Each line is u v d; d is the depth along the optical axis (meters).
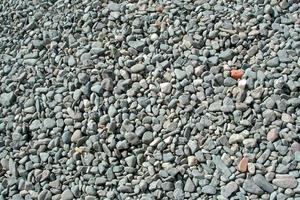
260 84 2.24
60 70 2.38
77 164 2.19
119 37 2.40
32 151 2.23
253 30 2.37
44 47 2.47
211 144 2.16
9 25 2.57
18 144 2.26
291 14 2.41
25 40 2.50
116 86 2.30
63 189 2.15
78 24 2.48
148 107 2.25
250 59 2.31
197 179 2.11
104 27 2.45
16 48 2.49
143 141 2.20
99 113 2.26
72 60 2.39
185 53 2.34
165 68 2.32
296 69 2.26
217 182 2.10
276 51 2.31
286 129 2.16
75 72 2.36
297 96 2.21
